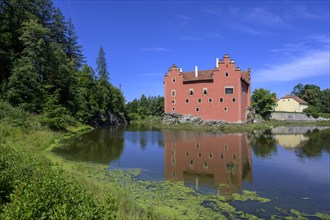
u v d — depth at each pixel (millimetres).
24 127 25953
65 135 34281
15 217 4047
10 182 6621
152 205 10062
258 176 15594
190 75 64250
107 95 73625
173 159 20375
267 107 75750
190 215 9297
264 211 10055
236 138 34781
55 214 4102
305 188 13305
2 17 37812
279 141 31734
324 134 40906
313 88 114688
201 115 60281
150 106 121188
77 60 69000
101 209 4910
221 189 12789
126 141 31297
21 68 33062
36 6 45125
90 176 14312
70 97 49688
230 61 57906
